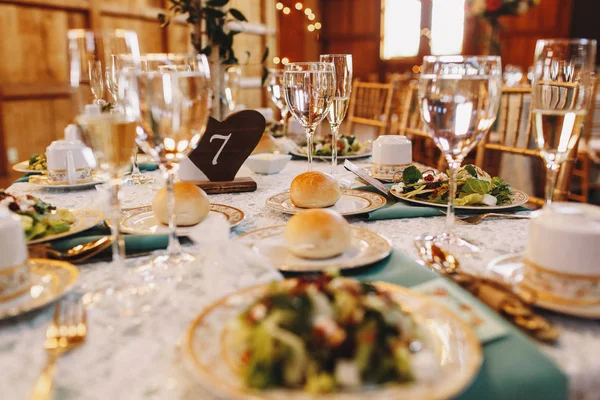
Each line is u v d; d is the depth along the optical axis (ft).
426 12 25.20
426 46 25.61
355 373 1.24
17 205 2.68
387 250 2.34
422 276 2.12
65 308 1.83
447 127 2.41
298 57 25.27
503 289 1.86
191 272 2.22
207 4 7.01
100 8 10.40
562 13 22.43
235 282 1.95
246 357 1.37
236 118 3.92
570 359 1.53
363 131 9.36
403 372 1.27
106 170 2.22
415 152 8.00
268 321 1.34
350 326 1.33
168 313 1.84
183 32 12.66
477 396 1.39
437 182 3.44
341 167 4.97
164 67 2.60
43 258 2.34
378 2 26.07
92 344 1.63
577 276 1.78
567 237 1.79
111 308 1.88
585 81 2.52
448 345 1.49
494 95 2.36
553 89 2.53
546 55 2.55
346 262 2.19
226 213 3.10
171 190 2.42
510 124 10.16
